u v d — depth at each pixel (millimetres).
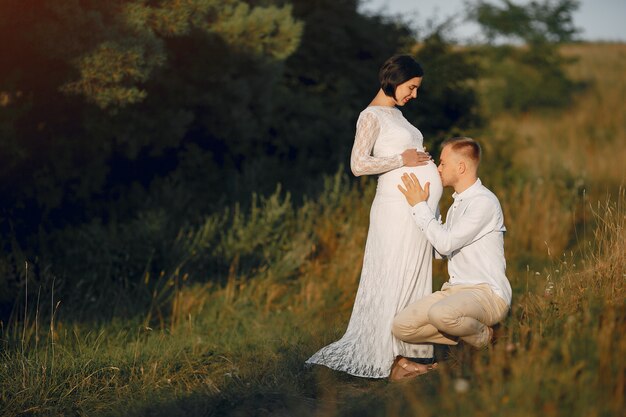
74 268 6609
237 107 8203
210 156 9031
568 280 4555
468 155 4188
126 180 8398
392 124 4297
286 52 8102
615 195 10430
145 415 3979
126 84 6234
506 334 4082
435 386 3668
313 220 8000
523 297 4926
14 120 6117
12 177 6562
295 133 9953
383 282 4281
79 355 5152
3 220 6832
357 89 11305
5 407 4188
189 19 6922
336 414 3674
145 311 6273
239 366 4742
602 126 17609
